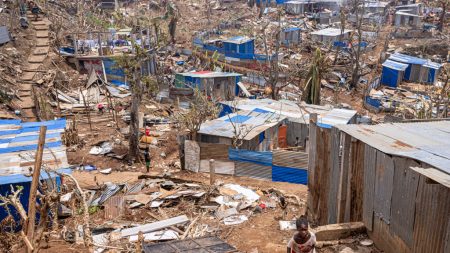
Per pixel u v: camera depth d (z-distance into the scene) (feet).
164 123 113.91
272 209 53.31
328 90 169.17
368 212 36.29
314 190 44.34
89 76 139.44
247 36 216.74
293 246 27.71
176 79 145.59
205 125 88.89
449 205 25.96
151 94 136.15
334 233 36.94
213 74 144.87
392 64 182.91
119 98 130.41
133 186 64.28
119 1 276.41
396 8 294.25
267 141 90.02
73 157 89.97
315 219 44.37
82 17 195.42
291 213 51.24
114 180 77.46
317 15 271.69
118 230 47.78
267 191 60.90
